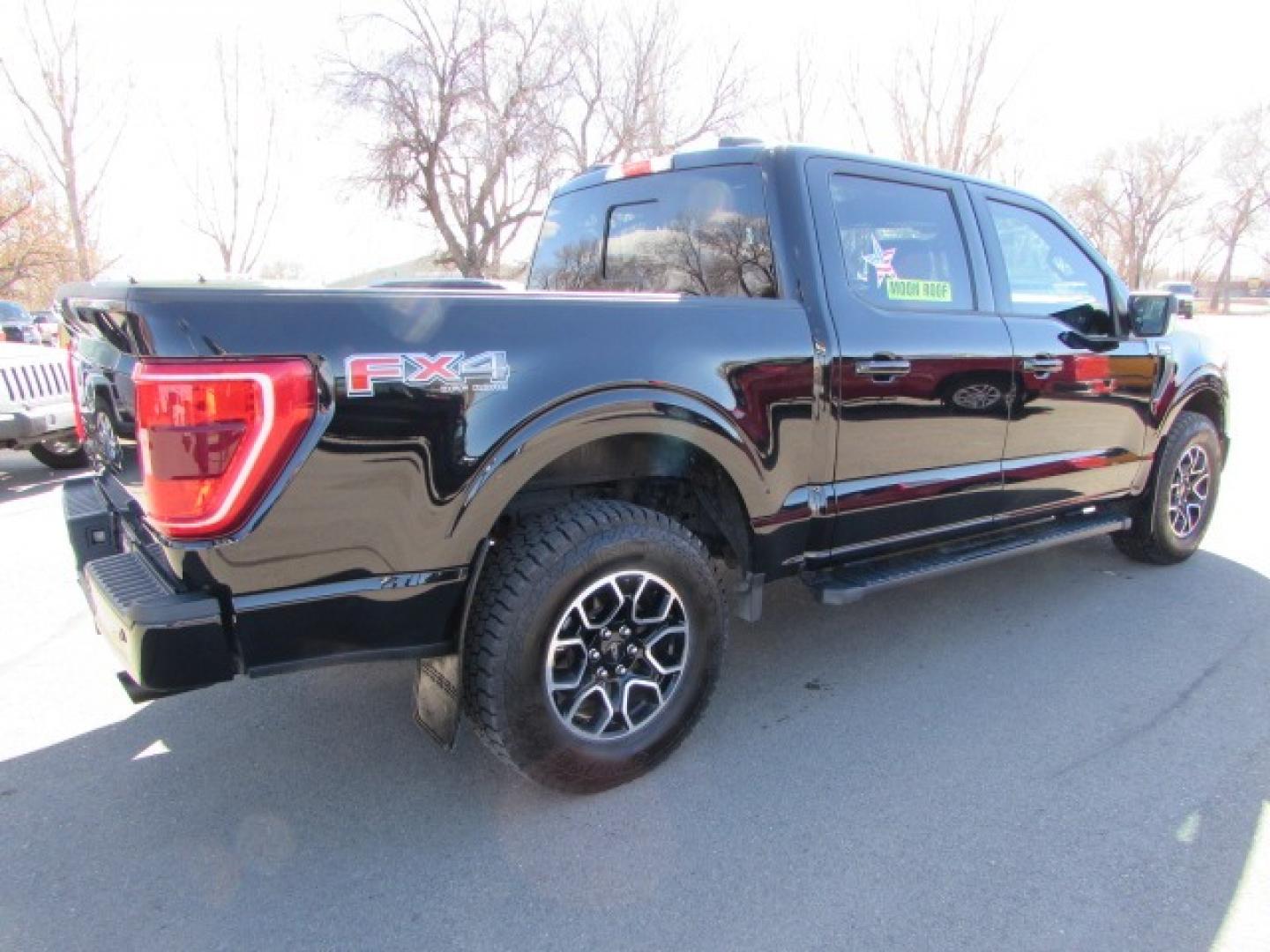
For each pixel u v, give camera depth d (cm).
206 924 219
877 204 334
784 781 280
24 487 730
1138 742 302
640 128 2256
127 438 235
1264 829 253
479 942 212
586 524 254
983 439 363
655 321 266
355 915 222
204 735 312
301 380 202
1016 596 449
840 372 308
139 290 195
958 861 240
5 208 2197
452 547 232
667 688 282
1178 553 488
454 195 2191
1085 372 401
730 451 282
